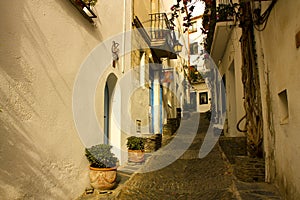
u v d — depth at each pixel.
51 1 3.69
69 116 4.07
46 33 3.52
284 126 3.64
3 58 2.71
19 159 2.86
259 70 4.89
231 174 5.32
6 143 2.68
